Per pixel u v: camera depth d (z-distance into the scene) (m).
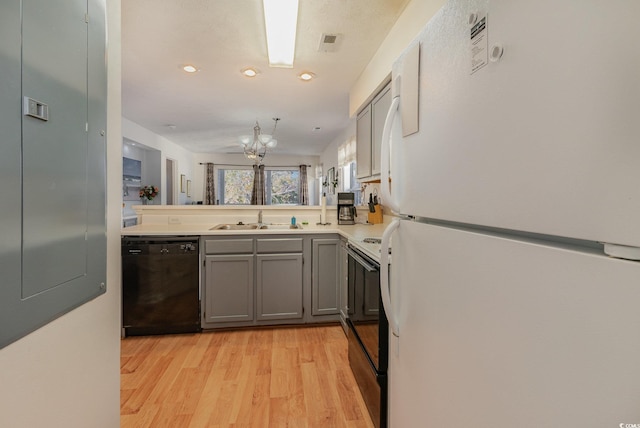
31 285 0.62
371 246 1.74
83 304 0.82
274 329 2.77
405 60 0.98
